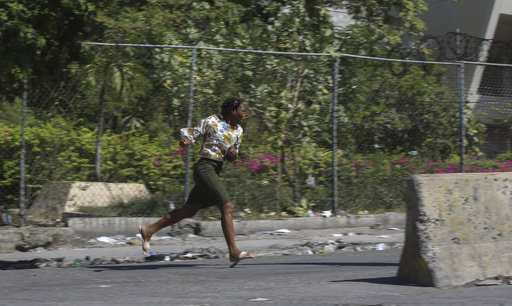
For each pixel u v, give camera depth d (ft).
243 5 81.25
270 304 21.07
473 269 24.77
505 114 61.00
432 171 57.16
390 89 56.75
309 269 32.50
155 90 49.39
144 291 24.77
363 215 53.72
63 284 27.81
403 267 25.49
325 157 54.39
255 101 51.78
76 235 45.34
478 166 58.75
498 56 92.02
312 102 53.83
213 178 32.17
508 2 97.81
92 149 47.91
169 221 33.09
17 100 44.73
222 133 32.35
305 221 51.75
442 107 58.23
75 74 45.78
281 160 53.21
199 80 50.11
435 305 20.59
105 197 48.21
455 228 24.94
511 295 22.35
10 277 31.32
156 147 49.24
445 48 67.10
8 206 45.83
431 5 106.52
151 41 59.31
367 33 74.38
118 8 63.10
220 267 34.50
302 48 59.11
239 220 49.75
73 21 41.73
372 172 55.93
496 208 26.07
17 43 37.50
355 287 24.81
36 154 46.19
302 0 69.62
